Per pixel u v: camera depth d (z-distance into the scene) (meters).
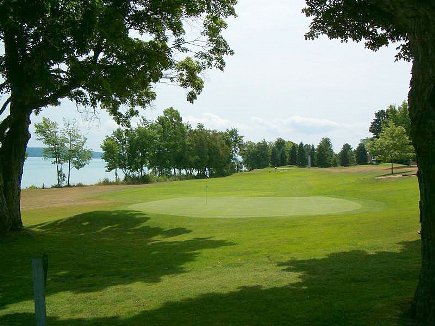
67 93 18.44
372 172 63.97
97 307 8.27
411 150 53.81
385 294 7.25
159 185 59.16
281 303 7.27
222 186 53.69
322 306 6.85
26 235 18.47
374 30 10.38
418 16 5.66
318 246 13.41
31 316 8.00
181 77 22.27
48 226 23.22
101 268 12.74
